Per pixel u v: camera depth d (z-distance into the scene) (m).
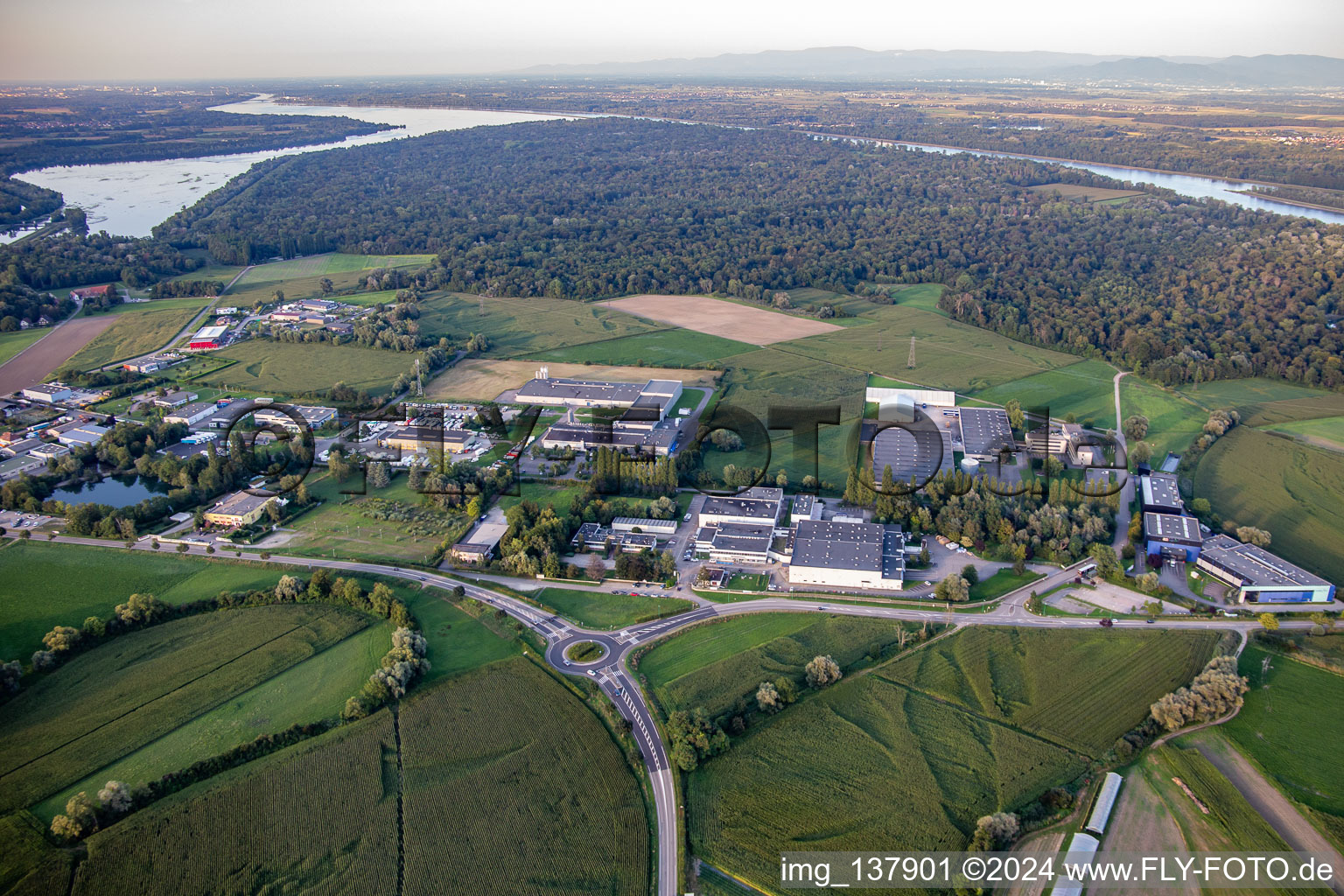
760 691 164.50
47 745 155.25
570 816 140.88
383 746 155.00
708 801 144.50
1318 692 166.75
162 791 144.38
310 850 134.38
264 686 171.00
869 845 135.75
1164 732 157.50
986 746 155.00
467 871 131.00
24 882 127.94
